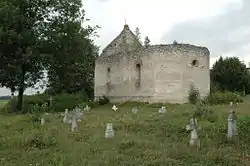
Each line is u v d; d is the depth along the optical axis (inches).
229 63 2193.7
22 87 1492.4
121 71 1643.7
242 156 478.9
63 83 1628.9
